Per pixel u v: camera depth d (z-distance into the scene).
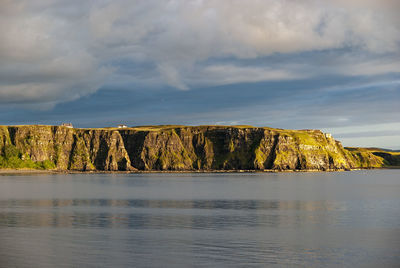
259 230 62.62
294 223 70.00
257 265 42.38
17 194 141.50
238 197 127.31
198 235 58.25
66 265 42.34
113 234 58.94
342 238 56.12
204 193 147.12
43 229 63.25
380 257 45.69
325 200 116.19
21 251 48.16
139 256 45.91
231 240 54.56
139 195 136.88
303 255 46.47
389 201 112.81
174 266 42.00
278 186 197.75
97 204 104.44
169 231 61.66
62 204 104.00
